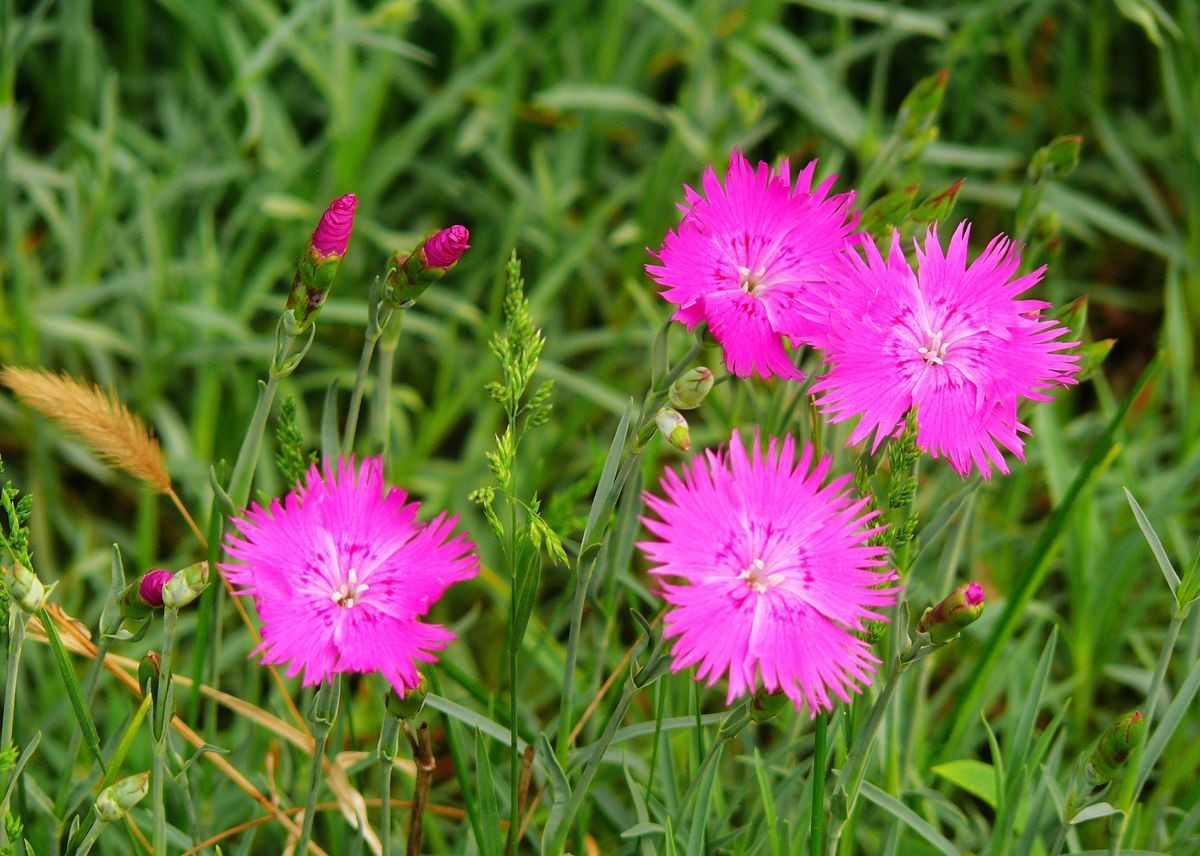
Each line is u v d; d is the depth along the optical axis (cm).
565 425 72
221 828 61
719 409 69
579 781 58
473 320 73
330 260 54
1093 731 68
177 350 73
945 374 55
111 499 74
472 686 60
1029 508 75
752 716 54
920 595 66
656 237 78
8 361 72
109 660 58
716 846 59
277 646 53
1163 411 79
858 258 55
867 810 62
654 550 53
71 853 56
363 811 59
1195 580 56
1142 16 71
